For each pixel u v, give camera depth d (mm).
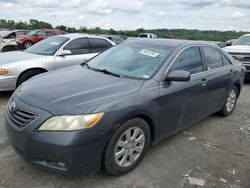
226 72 5145
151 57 3990
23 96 3176
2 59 6336
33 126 2812
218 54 5133
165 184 3156
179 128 4090
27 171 3229
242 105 6660
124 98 3115
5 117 3254
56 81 3549
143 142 3426
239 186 3223
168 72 3734
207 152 4016
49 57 6633
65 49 6984
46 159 2803
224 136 4664
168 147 4078
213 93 4777
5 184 2980
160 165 3551
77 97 3012
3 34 17297
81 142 2746
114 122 2941
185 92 3953
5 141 3934
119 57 4289
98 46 7695
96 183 3094
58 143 2707
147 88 3424
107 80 3553
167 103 3639
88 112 2814
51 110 2836
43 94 3119
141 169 3422
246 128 5105
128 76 3727
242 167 3656
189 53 4285
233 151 4121
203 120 5383
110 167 3078
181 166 3564
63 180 3109
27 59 6340
